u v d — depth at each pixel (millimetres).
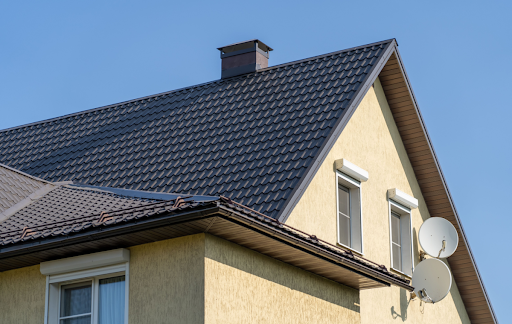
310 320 12250
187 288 10180
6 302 11453
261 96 15922
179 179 13789
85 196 13133
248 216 9984
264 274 11391
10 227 11742
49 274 11203
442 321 17562
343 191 15102
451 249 16672
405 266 16766
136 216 9930
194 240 10336
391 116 17188
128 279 10656
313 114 14500
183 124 15992
